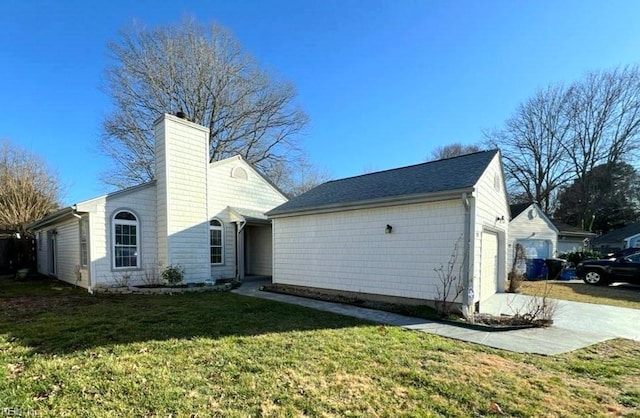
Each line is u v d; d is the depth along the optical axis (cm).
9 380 336
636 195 2756
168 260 1030
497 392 328
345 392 321
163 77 2056
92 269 941
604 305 841
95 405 289
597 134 2597
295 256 1040
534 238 1802
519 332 572
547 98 2777
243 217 1263
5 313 648
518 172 2964
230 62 2239
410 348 462
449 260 711
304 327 562
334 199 952
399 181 921
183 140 1080
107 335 492
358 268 872
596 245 2703
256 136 2409
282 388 327
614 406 306
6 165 2056
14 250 1620
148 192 1056
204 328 538
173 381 337
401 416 280
